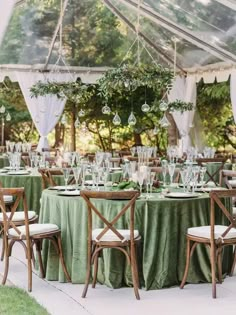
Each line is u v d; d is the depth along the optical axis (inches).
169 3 298.5
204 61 416.8
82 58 424.5
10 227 184.7
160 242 166.9
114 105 549.0
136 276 159.6
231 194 160.6
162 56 418.9
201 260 173.8
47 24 365.1
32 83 436.5
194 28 327.3
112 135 572.1
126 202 163.9
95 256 162.9
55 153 416.8
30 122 574.6
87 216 169.8
